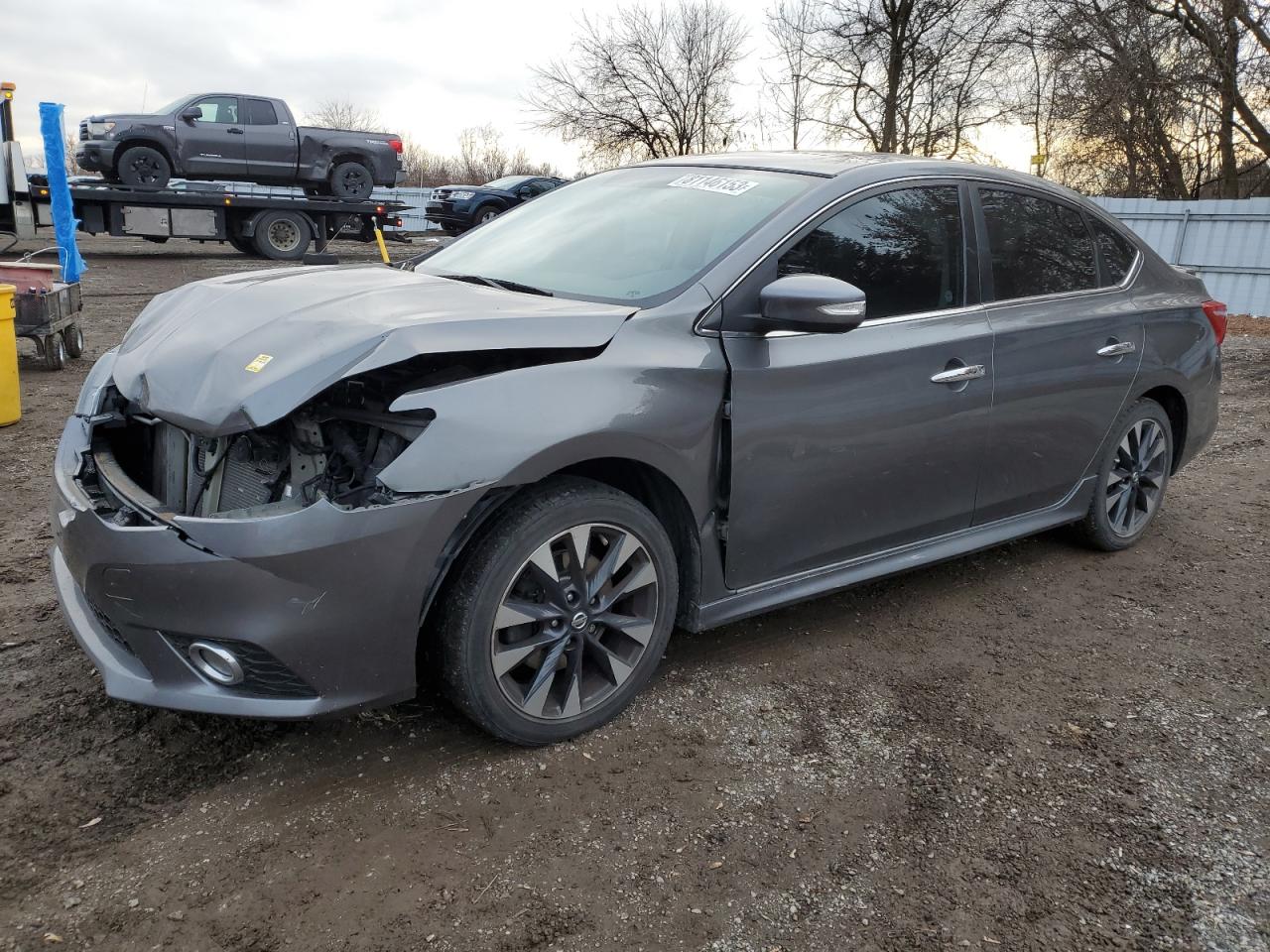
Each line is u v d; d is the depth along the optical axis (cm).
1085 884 222
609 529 262
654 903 209
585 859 222
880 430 314
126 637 230
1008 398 355
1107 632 361
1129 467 432
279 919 199
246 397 227
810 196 309
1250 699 314
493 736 256
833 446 303
